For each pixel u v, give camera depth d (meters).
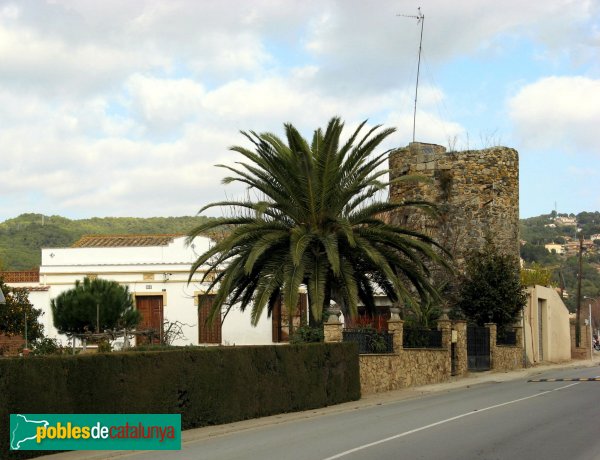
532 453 12.16
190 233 25.44
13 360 12.89
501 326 36.38
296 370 20.64
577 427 15.25
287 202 25.92
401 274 29.89
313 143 26.39
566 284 102.88
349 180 25.94
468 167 37.47
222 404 17.81
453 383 28.69
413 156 38.47
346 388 22.78
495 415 17.53
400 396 24.16
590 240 131.88
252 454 12.68
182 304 36.62
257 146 25.64
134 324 30.69
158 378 16.00
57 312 30.03
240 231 24.80
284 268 24.41
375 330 26.28
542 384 27.31
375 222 26.55
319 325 25.70
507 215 37.78
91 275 36.62
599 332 90.50
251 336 36.59
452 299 36.47
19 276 37.94
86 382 14.32
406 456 12.04
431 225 37.41
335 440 14.12
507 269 35.94
